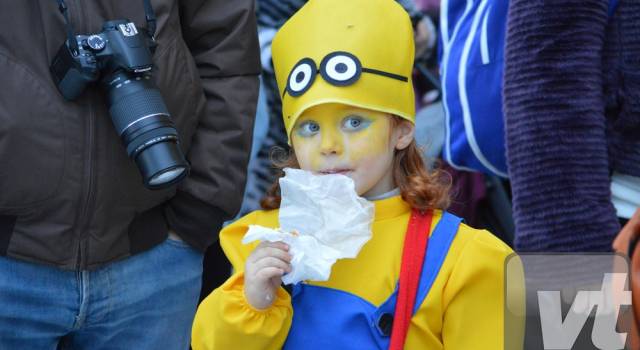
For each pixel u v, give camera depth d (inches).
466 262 151.3
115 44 171.0
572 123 160.7
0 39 167.8
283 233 145.4
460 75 200.1
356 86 152.6
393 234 157.5
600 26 162.9
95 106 173.6
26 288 176.6
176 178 170.9
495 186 276.1
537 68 163.3
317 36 156.4
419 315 150.2
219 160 195.3
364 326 150.5
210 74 198.1
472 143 200.1
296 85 155.4
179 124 187.0
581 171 159.8
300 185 148.6
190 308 202.8
